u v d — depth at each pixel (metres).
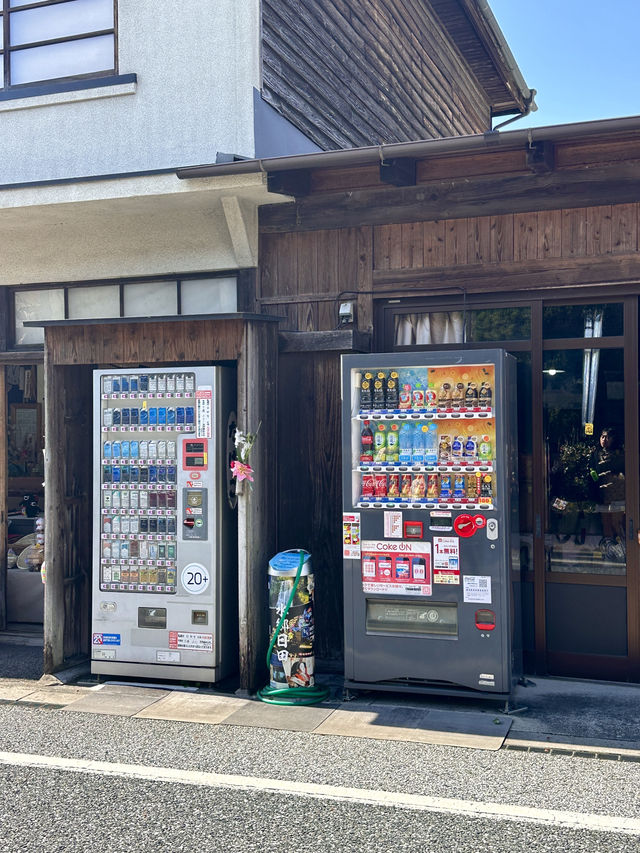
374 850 3.88
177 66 7.25
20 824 4.19
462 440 6.06
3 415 8.48
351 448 6.25
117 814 4.30
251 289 7.53
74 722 5.82
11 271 8.33
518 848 3.89
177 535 6.65
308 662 6.32
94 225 7.85
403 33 10.85
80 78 7.62
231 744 5.34
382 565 6.17
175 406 6.77
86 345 6.95
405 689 6.11
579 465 6.66
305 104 8.13
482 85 13.91
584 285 6.51
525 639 6.74
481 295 6.90
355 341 6.88
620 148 6.35
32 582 8.51
